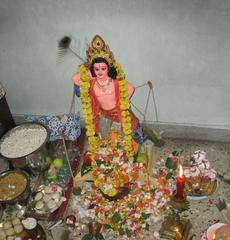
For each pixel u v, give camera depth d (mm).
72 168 2594
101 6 2180
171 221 2230
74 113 2773
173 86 2508
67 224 2309
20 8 2277
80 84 2162
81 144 2754
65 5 2215
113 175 2385
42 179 2576
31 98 2801
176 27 2191
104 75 2092
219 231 2035
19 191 2363
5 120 2635
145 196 2379
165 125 2777
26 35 2400
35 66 2568
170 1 2094
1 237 2207
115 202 2377
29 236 2227
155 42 2281
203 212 2352
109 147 2475
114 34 2289
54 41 2396
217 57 2291
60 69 2549
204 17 2121
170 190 2436
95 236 2230
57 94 2734
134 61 2406
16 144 2555
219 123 2699
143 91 2580
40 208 2340
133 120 2365
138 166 2445
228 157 2668
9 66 2605
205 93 2512
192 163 2377
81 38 2344
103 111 2322
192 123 2738
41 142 2535
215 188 2346
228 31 2158
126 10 2172
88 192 2486
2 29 2393
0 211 2398
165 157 2686
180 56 2326
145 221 2311
